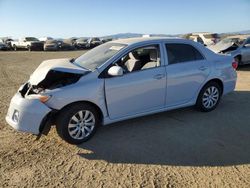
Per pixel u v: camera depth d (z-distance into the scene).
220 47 14.28
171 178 3.85
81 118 4.86
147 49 5.56
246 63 13.91
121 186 3.68
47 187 3.69
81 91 4.74
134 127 5.61
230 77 6.64
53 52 34.56
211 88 6.38
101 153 4.59
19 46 41.41
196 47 6.17
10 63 18.84
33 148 4.79
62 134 4.75
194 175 3.92
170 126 5.65
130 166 4.18
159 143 4.92
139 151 4.64
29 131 4.60
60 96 4.60
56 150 4.71
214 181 3.78
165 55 5.67
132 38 6.04
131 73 5.22
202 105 6.32
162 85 5.55
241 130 5.44
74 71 4.88
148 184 3.71
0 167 4.19
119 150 4.69
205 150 4.64
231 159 4.35
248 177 3.87
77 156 4.51
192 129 5.50
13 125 4.72
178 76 5.73
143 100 5.39
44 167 4.19
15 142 5.02
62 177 3.92
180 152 4.58
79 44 44.16
